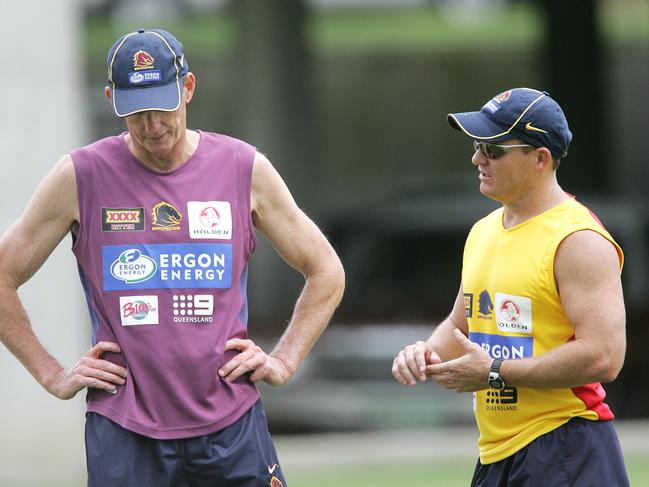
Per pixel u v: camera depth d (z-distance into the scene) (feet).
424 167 286.46
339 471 108.99
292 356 52.44
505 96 50.03
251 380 51.08
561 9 216.74
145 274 49.83
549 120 49.42
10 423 106.63
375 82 291.38
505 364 49.42
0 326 50.88
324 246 53.52
